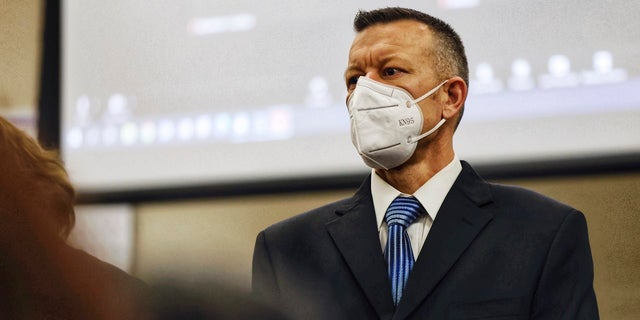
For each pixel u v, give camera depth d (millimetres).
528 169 2883
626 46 2873
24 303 510
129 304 536
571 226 1513
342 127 3125
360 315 1504
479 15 3020
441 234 1534
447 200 1586
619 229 2932
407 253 1550
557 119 2891
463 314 1441
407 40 1688
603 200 2963
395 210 1607
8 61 3680
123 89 3410
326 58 3195
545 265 1470
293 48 3236
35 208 538
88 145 3398
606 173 2832
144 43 3422
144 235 3363
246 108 3252
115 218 3357
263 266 1642
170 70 3371
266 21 3289
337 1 3217
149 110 3365
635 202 2939
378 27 1723
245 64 3283
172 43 3391
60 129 3439
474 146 2941
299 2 3258
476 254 1510
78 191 1043
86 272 524
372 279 1517
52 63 3496
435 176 1639
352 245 1575
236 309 546
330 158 3117
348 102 1711
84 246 562
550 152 2877
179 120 3326
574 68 2904
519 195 1605
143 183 3312
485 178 2916
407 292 1475
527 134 2910
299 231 1665
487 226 1550
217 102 3291
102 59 3455
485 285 1466
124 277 596
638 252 2904
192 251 565
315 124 3156
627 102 2848
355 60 1710
